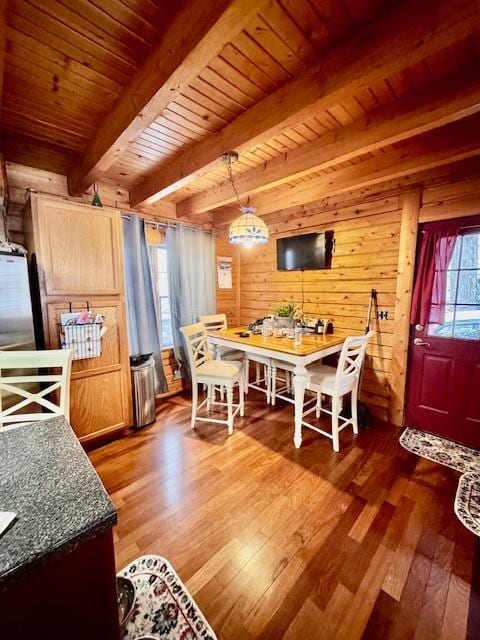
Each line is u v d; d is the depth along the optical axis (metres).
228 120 1.89
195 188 3.11
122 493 1.89
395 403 2.79
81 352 2.27
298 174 2.29
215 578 1.32
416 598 1.24
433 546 1.49
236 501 1.81
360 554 1.45
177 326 3.65
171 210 3.58
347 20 1.18
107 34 1.27
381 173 2.33
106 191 2.97
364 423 2.76
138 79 1.47
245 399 3.52
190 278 3.79
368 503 1.79
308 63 1.41
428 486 1.94
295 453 2.34
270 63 1.40
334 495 1.86
